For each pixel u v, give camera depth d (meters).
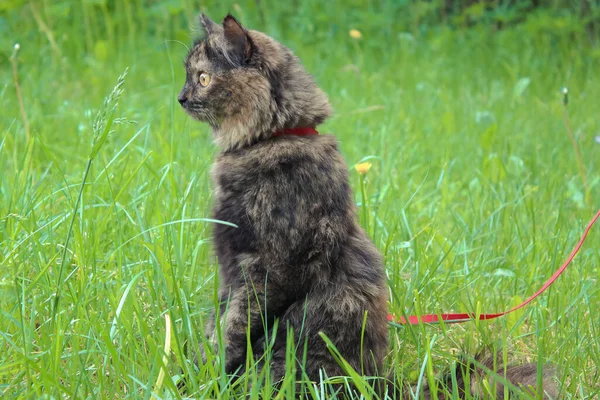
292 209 3.33
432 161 6.49
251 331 3.41
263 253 3.35
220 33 3.71
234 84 3.55
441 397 3.29
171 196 4.30
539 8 11.24
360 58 9.59
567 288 4.29
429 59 10.01
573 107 8.33
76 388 2.87
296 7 11.40
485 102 8.52
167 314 3.28
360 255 3.49
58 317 3.11
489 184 5.82
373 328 3.47
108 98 3.40
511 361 3.75
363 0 11.42
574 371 3.62
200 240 3.91
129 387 3.01
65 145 6.19
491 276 4.52
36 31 9.41
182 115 6.35
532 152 6.79
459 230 5.07
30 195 4.21
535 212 5.38
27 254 3.74
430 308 4.13
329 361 3.38
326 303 3.38
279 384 3.37
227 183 3.48
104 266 3.98
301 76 3.68
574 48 10.41
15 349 3.00
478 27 10.98
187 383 3.13
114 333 3.26
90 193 4.34
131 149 5.30
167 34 10.09
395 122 7.39
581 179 6.27
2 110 6.72
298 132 3.54
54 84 7.94
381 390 3.42
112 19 10.07
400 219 4.87
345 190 3.48
